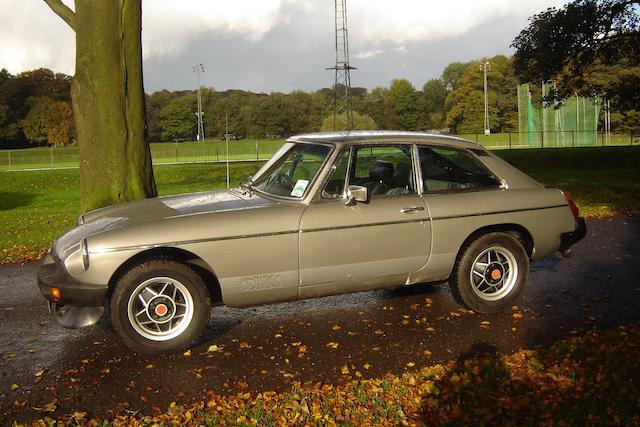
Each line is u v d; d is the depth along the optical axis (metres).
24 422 3.77
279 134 105.31
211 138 109.06
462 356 4.73
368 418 3.66
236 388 4.23
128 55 10.56
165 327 4.89
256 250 4.96
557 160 33.53
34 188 28.48
